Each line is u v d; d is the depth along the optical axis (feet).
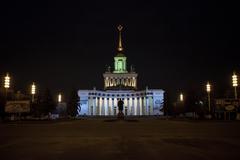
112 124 216.33
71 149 73.41
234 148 72.54
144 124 214.28
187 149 71.51
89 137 106.11
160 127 169.58
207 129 144.36
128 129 154.61
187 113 442.50
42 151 69.92
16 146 79.10
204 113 336.90
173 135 112.47
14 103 223.30
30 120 269.23
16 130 142.61
